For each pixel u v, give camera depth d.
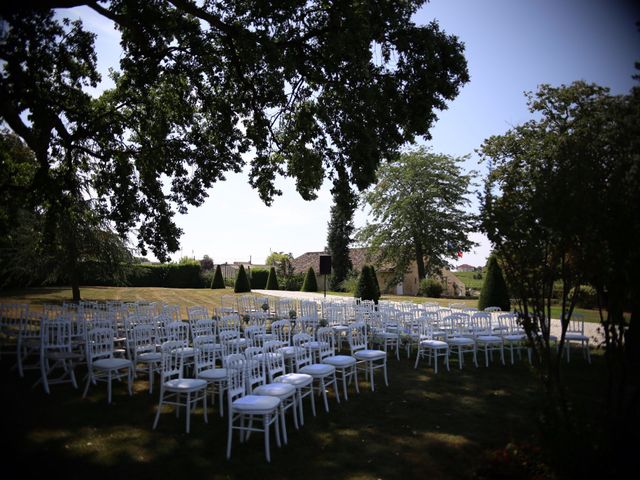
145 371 7.11
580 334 9.09
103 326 7.93
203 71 10.33
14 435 4.65
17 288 25.14
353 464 4.29
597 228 3.60
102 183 12.51
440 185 32.88
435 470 4.15
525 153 13.27
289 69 8.25
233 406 4.47
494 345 10.73
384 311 10.68
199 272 36.50
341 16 7.80
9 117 8.65
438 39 8.55
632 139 3.60
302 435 5.05
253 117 11.16
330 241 38.72
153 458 4.32
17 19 7.37
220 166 12.15
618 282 3.52
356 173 9.66
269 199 12.58
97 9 7.69
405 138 9.63
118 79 11.89
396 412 5.89
